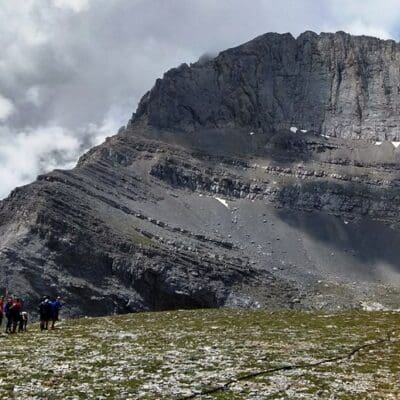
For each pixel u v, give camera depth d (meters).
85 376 35.09
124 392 31.22
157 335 55.44
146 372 36.78
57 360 40.53
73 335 55.94
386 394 32.22
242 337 54.03
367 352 46.41
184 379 34.91
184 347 47.50
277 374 37.09
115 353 43.97
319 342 51.12
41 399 29.44
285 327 61.88
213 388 32.81
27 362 39.53
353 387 33.81
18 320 61.00
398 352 46.56
